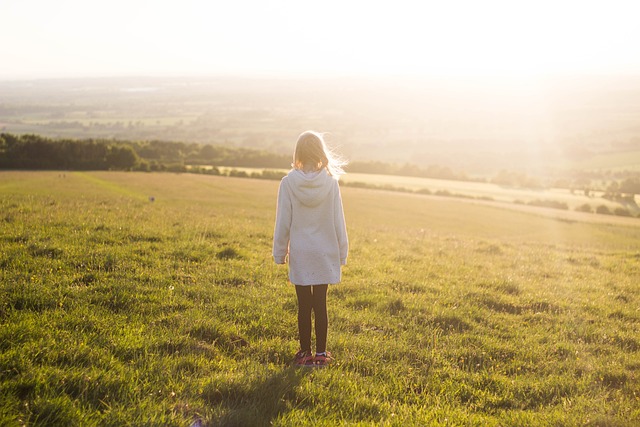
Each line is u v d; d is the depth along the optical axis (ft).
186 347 16.75
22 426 11.01
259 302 22.95
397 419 13.26
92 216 42.63
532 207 212.64
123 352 15.66
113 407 12.37
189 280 25.44
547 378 17.79
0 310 17.80
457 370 17.72
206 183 227.20
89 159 285.64
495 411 15.06
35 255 25.91
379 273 33.37
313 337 19.54
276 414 12.99
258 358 17.04
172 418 11.91
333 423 12.66
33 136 290.97
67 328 17.04
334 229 16.34
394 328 21.81
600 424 14.10
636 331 25.27
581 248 68.90
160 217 49.78
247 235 42.86
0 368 13.39
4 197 58.44
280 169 326.65
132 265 26.32
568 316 27.02
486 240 71.82
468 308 26.11
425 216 168.55
